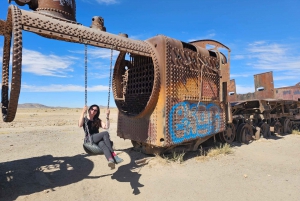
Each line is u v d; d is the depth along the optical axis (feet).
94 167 18.35
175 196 13.52
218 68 25.12
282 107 39.42
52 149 24.64
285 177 16.87
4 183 14.44
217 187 14.85
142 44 18.43
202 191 14.21
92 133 14.80
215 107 24.31
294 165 20.17
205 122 22.66
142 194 13.80
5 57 15.10
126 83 23.30
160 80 18.76
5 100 14.65
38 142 28.99
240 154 23.65
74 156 21.47
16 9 11.84
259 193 13.98
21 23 11.46
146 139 19.61
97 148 13.80
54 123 58.34
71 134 37.37
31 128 45.98
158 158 19.81
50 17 13.57
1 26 13.91
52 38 14.23
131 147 24.49
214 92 24.21
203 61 23.06
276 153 24.97
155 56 18.81
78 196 13.38
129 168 18.13
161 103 18.70
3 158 20.67
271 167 19.43
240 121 32.53
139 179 16.06
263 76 41.63
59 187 14.40
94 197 13.41
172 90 19.13
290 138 35.78
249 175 17.20
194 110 21.42
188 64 20.83
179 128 19.63
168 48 19.11
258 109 34.76
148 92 20.67
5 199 12.36
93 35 14.57
